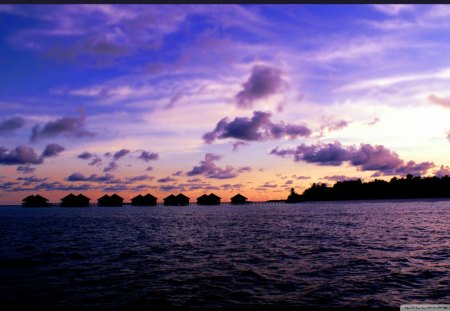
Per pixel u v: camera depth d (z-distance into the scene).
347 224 41.00
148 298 11.12
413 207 87.69
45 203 128.12
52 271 15.30
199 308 10.13
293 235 29.83
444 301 10.53
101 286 12.61
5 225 46.09
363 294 11.34
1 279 13.77
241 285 12.65
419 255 18.52
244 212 85.19
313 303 10.48
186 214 78.31
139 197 133.88
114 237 30.27
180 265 16.66
